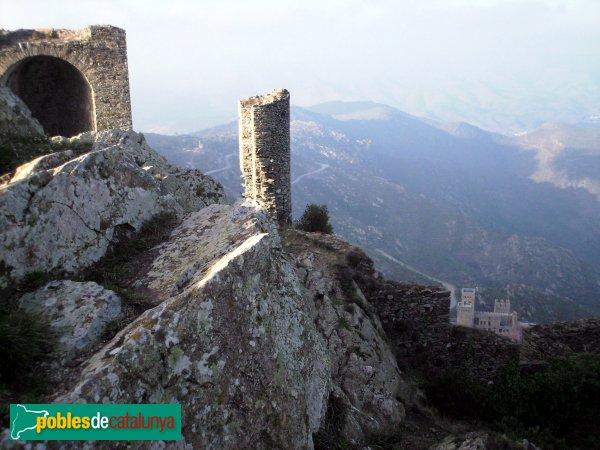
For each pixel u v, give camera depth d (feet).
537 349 63.16
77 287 22.85
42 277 23.22
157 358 19.80
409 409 51.98
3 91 35.47
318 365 30.04
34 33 77.82
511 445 42.34
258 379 23.26
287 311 27.12
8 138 34.01
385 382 51.85
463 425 51.21
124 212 28.53
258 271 25.08
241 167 79.36
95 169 27.76
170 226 30.66
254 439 22.21
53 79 83.76
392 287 64.59
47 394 18.10
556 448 48.01
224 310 22.43
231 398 21.70
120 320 22.09
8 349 18.54
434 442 43.39
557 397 53.06
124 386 18.63
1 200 22.89
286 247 68.33
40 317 21.25
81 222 26.00
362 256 67.41
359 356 51.29
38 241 23.72
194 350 20.89
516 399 54.65
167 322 20.56
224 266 23.25
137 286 24.89
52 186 25.03
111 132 52.65
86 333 20.76
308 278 60.23
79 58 76.79
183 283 24.52
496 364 61.36
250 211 30.12
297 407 25.07
